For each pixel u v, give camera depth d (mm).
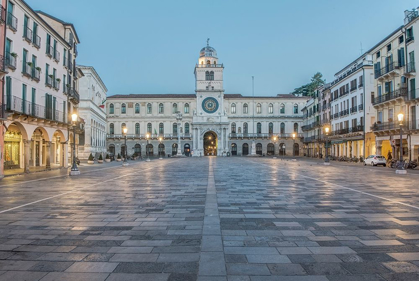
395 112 40094
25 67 26156
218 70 94312
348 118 55156
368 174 24328
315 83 108812
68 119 36531
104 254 5992
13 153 30672
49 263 5562
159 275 5051
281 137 95938
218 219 8672
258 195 12977
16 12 24766
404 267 5336
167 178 20906
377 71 43938
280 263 5516
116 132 95375
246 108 96938
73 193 13797
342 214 9289
